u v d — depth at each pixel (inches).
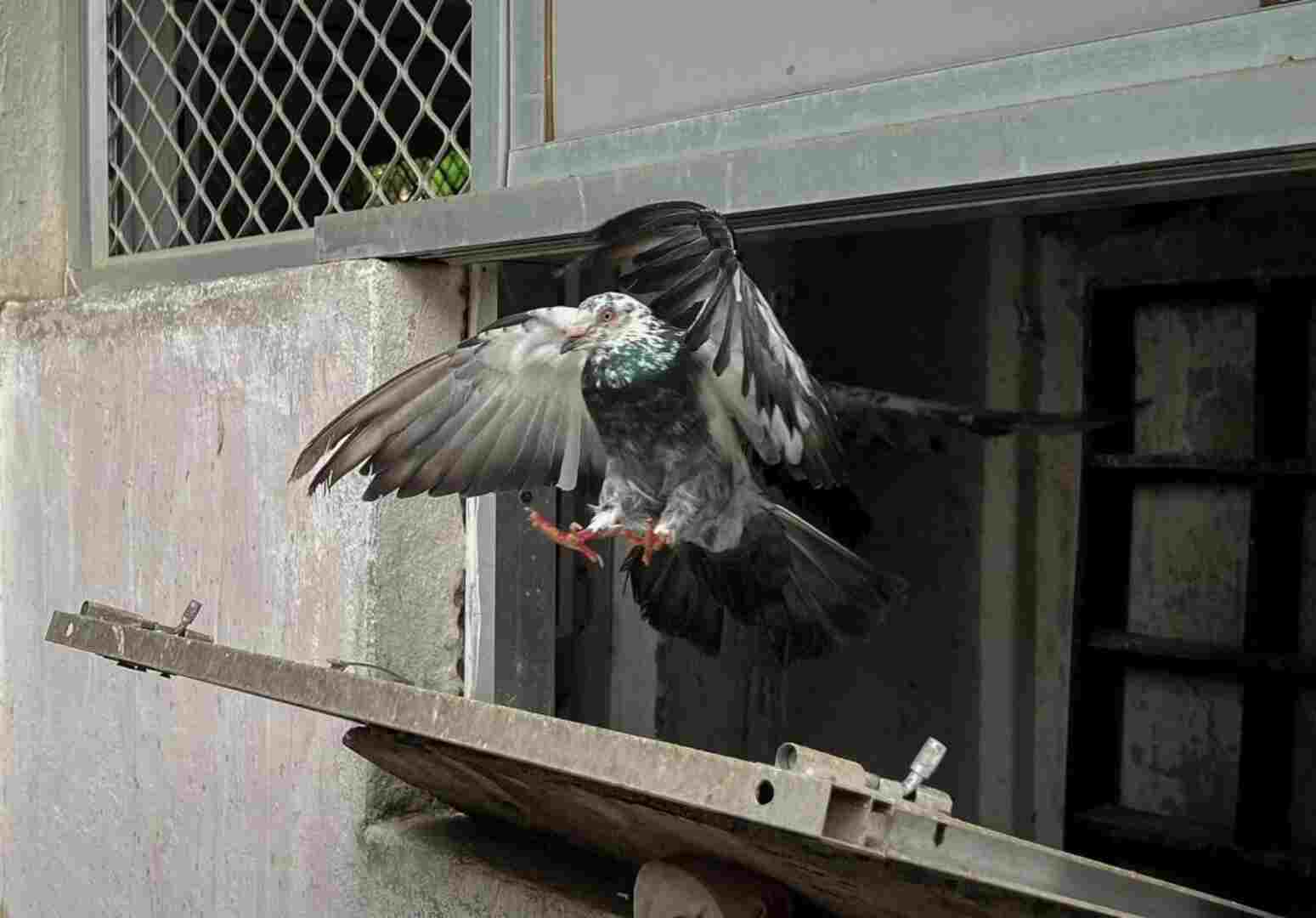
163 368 184.7
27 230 216.5
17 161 214.2
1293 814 180.1
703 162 124.8
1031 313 203.6
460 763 113.4
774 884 98.7
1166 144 95.7
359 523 155.6
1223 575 187.2
